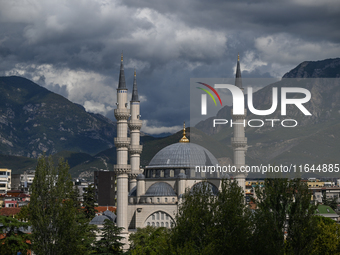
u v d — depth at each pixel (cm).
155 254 10375
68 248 10019
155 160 17275
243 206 8306
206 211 8325
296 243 8144
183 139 17900
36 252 9938
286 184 8244
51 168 10550
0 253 9675
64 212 10088
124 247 15138
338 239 11081
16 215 15362
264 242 7794
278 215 8206
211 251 7519
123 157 15500
